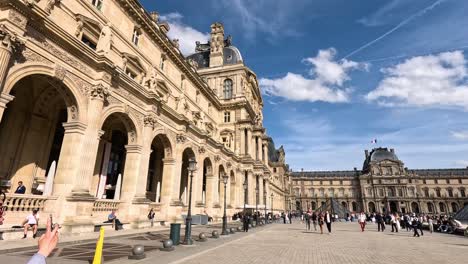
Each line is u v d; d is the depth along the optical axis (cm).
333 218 5903
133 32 2644
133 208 2059
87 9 2047
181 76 3631
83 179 1591
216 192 3847
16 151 1759
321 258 1147
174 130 2805
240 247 1406
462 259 1195
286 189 11338
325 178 13738
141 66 2616
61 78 1523
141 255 983
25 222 1277
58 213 1487
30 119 1848
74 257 966
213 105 4988
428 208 11588
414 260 1157
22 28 1290
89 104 1712
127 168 2131
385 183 11969
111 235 1549
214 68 5753
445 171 12344
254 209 4841
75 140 1593
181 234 1911
